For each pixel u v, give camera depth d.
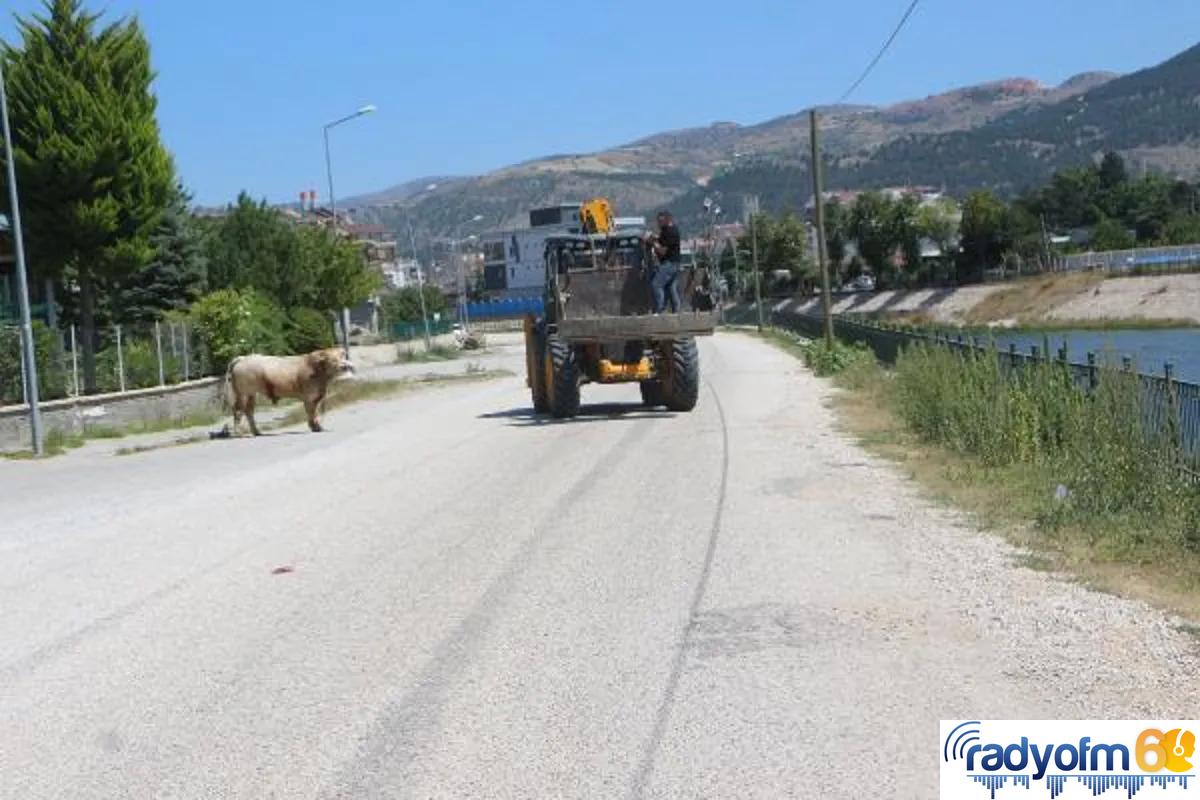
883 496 13.20
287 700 7.05
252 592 9.91
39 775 6.06
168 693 7.29
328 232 58.16
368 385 39.88
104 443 26.58
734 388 30.28
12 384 26.80
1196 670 6.96
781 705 6.64
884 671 7.16
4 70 31.42
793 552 10.52
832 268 100.25
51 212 31.44
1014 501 12.33
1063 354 16.47
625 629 8.27
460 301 107.69
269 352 41.25
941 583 9.22
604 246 23.78
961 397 16.81
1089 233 101.56
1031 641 7.62
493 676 7.34
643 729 6.35
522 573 10.09
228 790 5.77
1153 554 9.73
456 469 17.03
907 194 109.19
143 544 12.52
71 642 8.59
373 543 11.77
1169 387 12.34
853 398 25.53
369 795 5.64
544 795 5.57
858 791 5.50
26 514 15.65
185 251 45.69
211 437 26.20
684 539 11.25
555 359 22.94
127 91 32.88
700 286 23.56
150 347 33.75
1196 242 89.19
